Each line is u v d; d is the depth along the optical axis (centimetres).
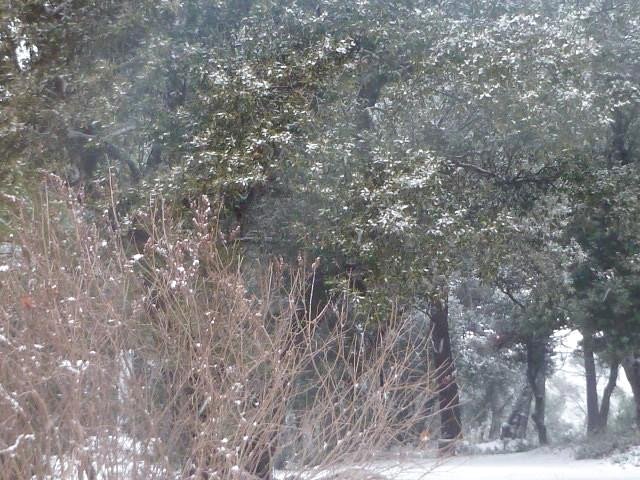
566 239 1828
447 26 1351
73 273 686
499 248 1370
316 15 1391
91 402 596
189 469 618
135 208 1118
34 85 1266
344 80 1295
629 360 2595
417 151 1295
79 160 1333
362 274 1230
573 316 2241
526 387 4059
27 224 784
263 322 721
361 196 1212
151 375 668
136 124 1309
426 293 1275
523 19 1350
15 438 579
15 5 1288
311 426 672
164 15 1348
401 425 709
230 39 1391
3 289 674
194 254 777
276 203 1288
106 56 1333
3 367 598
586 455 2411
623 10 1496
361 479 663
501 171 1507
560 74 1351
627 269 2050
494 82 1299
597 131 1403
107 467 596
